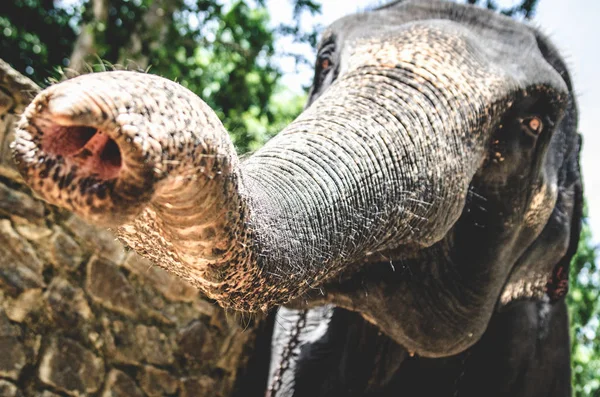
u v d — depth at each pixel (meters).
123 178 1.13
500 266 2.78
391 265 2.24
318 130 1.85
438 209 2.17
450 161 2.18
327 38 2.98
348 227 1.75
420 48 2.36
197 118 1.21
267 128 6.77
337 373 3.16
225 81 7.11
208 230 1.31
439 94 2.21
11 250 3.13
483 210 2.68
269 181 1.58
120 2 6.57
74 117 1.06
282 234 1.50
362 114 1.98
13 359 3.11
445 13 2.85
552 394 3.46
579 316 7.19
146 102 1.14
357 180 1.78
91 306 3.38
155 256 1.42
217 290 1.45
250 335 3.96
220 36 6.89
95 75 1.13
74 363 3.31
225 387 3.92
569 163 3.23
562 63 3.03
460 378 3.16
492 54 2.64
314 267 1.65
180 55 7.19
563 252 3.19
